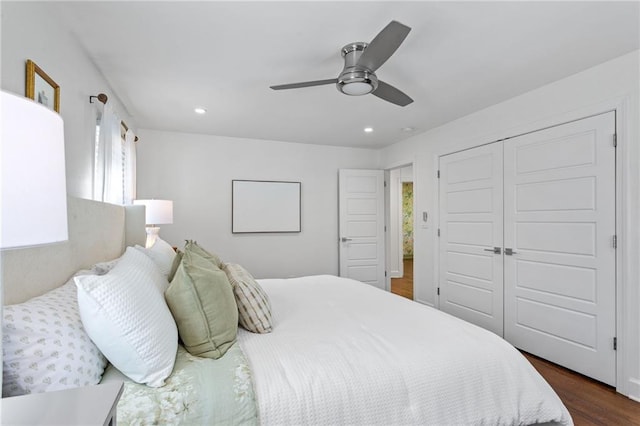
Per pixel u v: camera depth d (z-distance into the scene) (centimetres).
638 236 223
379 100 319
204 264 164
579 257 257
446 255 397
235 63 240
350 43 212
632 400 221
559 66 247
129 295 109
